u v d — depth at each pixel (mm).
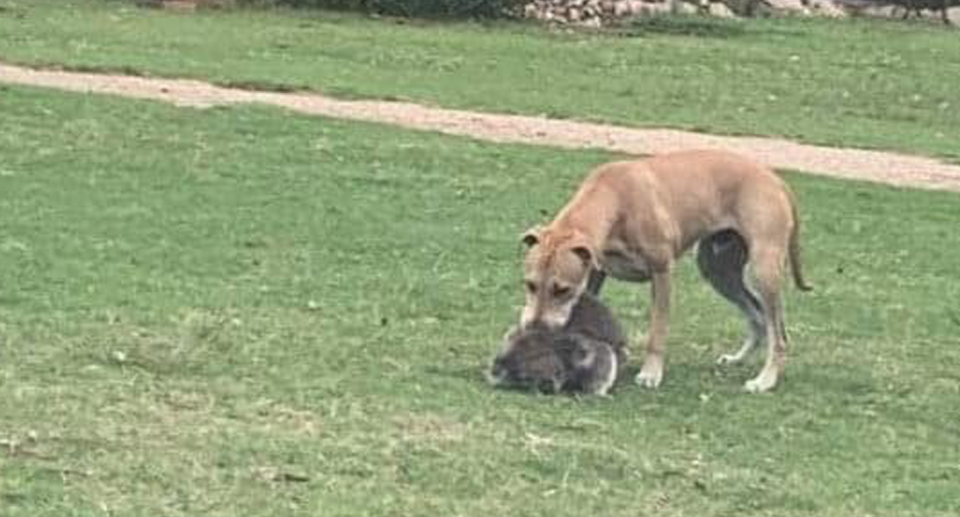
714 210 10922
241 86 25797
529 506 8438
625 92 28469
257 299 12891
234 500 8266
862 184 21234
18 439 8961
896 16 45219
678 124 25594
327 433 9422
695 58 33156
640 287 14055
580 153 22000
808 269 15883
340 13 36688
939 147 25016
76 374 10352
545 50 32938
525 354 10492
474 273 14461
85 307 12203
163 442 9086
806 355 12227
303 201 17516
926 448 9961
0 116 21281
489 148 21781
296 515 8094
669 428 9984
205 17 34281
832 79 31719
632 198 10656
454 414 9930
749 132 25359
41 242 14523
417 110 24953
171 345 11227
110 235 15086
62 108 22062
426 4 37094
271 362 10945
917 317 13844
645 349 11836
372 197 18062
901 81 31984
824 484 9094
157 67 26688
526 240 10570
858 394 11141
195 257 14391
